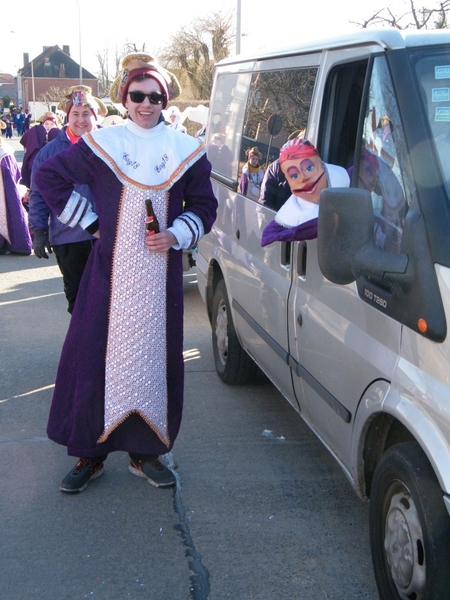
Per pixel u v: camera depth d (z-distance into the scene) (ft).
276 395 17.66
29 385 18.34
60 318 24.48
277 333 13.52
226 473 13.80
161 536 11.76
